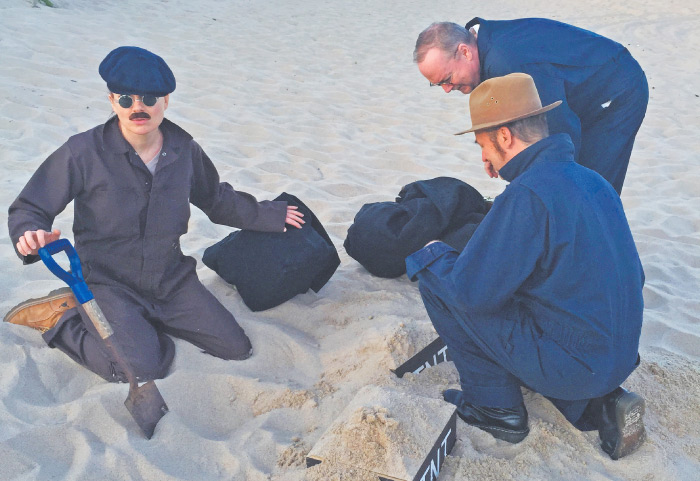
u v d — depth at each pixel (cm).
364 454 238
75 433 260
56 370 298
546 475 252
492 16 1388
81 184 294
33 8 975
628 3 1494
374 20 1331
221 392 295
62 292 314
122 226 303
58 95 669
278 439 269
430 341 320
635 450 266
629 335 246
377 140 690
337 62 1006
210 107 730
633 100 361
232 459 259
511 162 253
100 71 280
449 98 864
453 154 671
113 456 251
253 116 715
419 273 265
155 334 307
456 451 262
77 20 965
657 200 571
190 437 266
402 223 388
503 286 241
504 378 269
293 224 355
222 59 929
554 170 242
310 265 353
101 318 271
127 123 286
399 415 248
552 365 245
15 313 314
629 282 246
